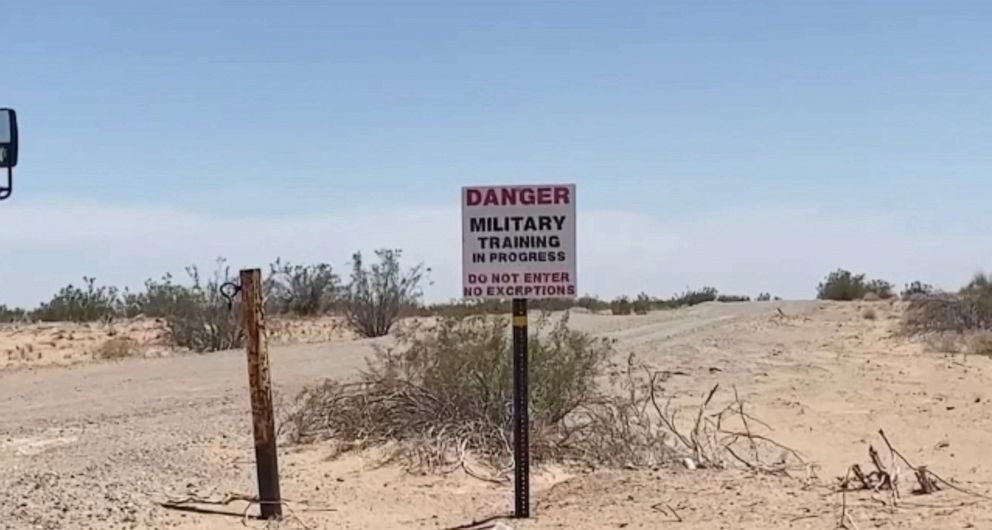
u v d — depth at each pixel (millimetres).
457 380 14750
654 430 16469
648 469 13391
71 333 41188
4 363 28609
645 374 24797
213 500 11180
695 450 14195
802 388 23797
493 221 10406
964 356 31078
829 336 40094
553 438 13977
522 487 10844
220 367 26766
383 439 14516
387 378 16172
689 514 10836
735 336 39594
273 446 10680
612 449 14039
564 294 10352
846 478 12578
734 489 12031
